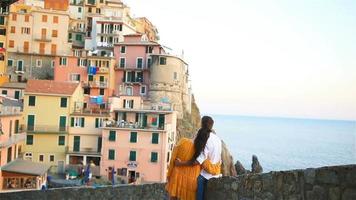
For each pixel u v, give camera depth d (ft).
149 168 216.95
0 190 158.71
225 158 223.10
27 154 225.56
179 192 25.77
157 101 299.79
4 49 314.55
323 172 19.98
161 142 217.15
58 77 293.02
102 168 219.41
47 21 329.72
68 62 294.05
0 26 318.86
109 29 342.44
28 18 325.21
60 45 330.54
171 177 26.25
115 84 309.83
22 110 226.58
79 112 233.55
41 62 322.55
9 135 172.45
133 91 309.01
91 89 294.05
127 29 350.02
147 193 37.96
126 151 218.79
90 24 363.97
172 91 305.32
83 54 316.19
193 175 25.81
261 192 23.75
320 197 20.11
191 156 25.72
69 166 224.74
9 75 316.81
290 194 21.86
